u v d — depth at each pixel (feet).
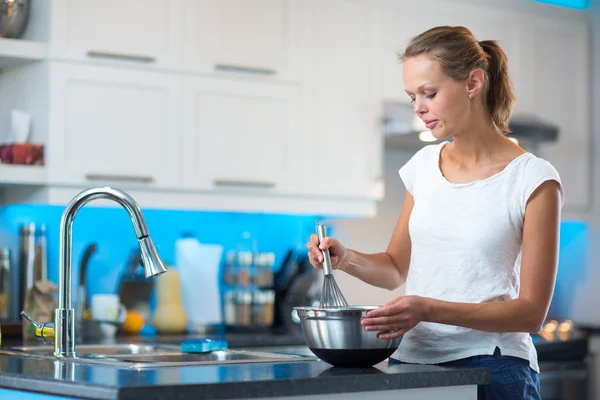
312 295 14.90
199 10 12.87
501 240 7.16
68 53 11.95
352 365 6.84
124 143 12.34
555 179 7.06
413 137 14.83
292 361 7.47
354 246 15.78
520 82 15.78
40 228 13.11
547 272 6.92
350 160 14.07
